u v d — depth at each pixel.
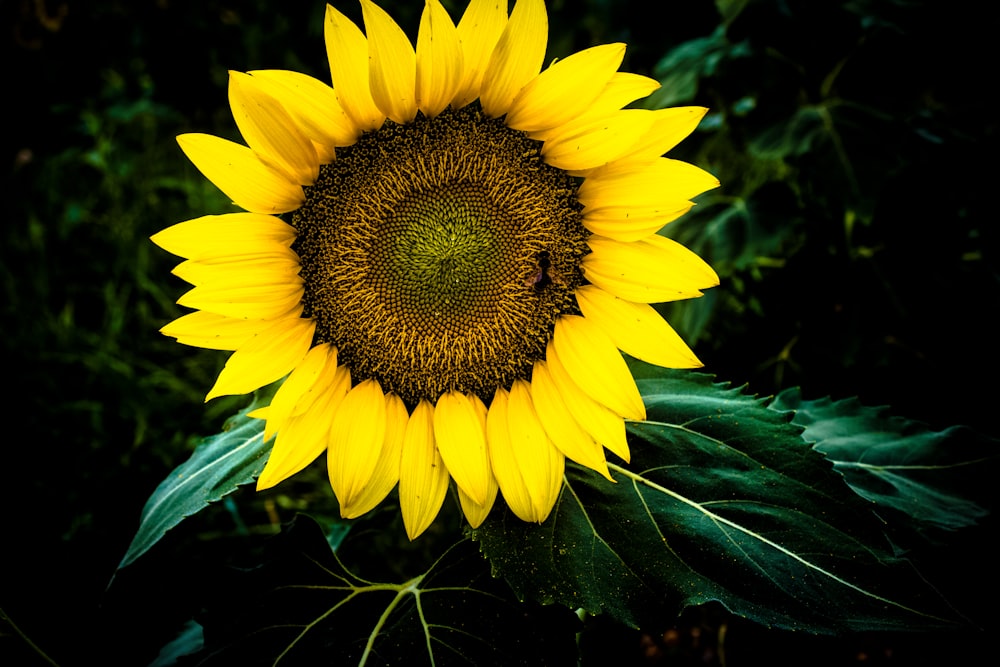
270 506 0.71
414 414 0.55
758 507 0.50
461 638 0.51
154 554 0.53
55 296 0.87
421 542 0.68
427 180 0.54
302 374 0.53
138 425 0.75
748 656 0.61
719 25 0.80
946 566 0.54
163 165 1.02
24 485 0.69
